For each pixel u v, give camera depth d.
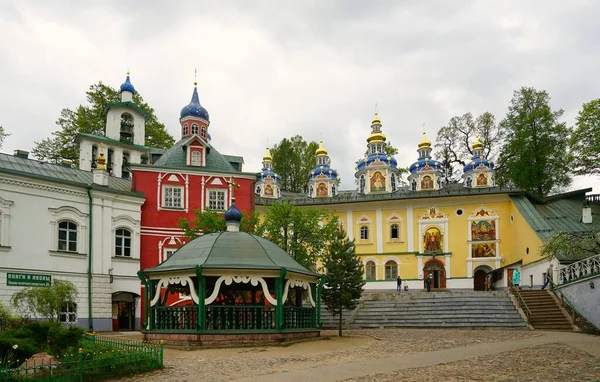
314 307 23.66
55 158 51.19
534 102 53.62
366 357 16.12
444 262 51.91
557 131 52.03
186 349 18.92
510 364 13.95
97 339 17.77
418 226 53.38
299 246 34.09
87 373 12.98
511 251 49.81
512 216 49.66
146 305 22.31
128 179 42.50
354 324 32.50
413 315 32.81
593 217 45.03
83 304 32.38
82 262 32.78
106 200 34.59
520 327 29.09
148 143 55.44
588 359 14.41
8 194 29.84
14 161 32.59
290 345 19.91
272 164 71.50
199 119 48.12
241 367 14.53
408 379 11.86
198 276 20.11
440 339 22.06
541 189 53.62
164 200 38.25
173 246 37.69
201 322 19.73
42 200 31.39
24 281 29.69
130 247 35.88
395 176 59.25
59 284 24.31
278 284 20.97
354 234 55.38
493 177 54.88
